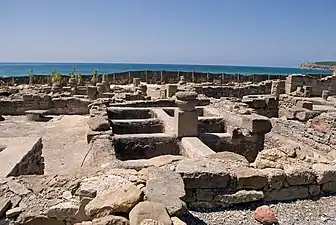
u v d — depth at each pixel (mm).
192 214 3699
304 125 8156
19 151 5055
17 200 3359
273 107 14977
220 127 9227
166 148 7406
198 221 3535
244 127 8164
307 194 4246
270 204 4027
